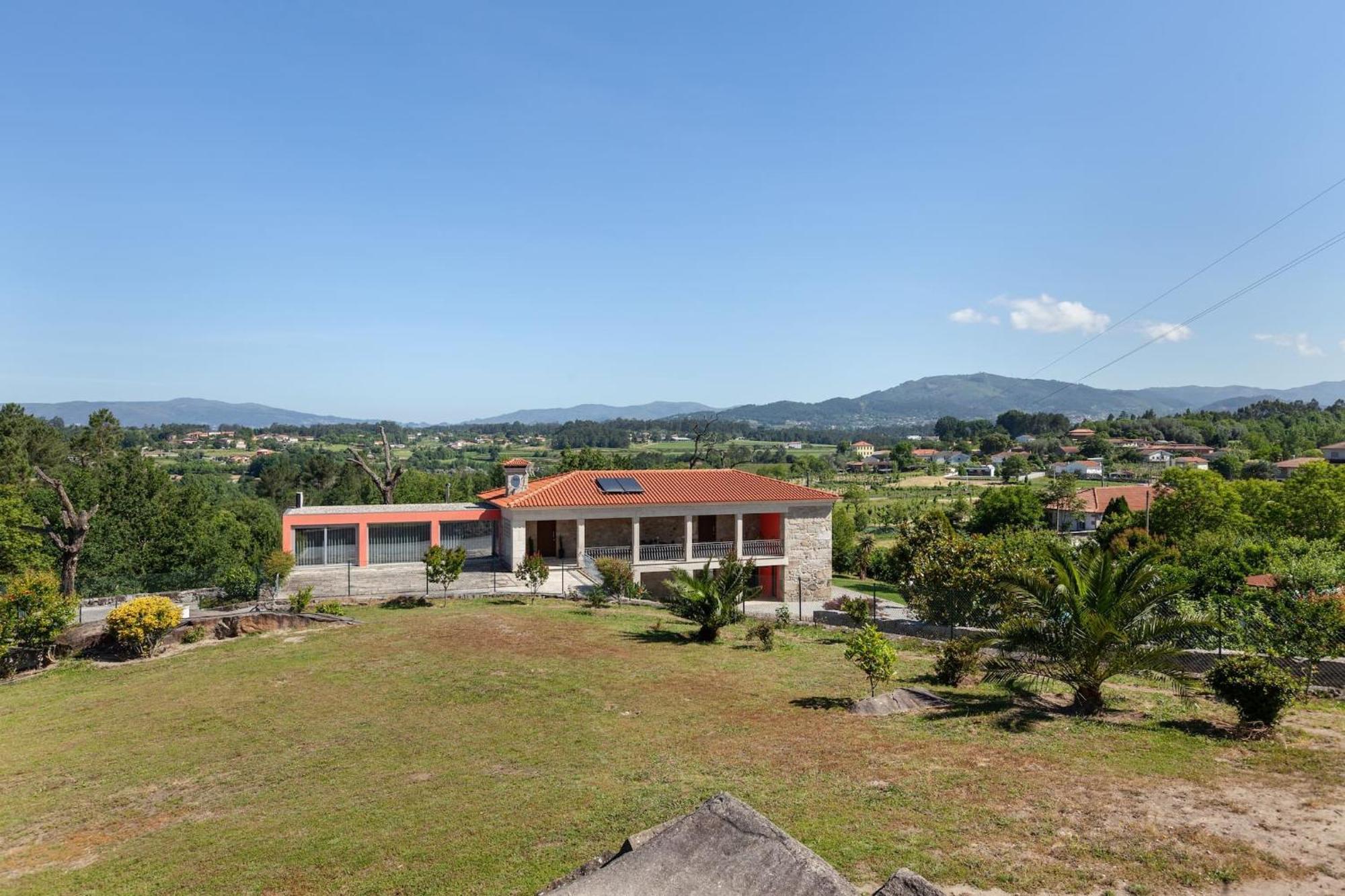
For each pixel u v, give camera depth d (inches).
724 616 875.4
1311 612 698.2
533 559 1216.2
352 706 637.3
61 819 450.9
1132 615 525.3
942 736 472.1
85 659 890.7
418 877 329.7
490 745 523.8
